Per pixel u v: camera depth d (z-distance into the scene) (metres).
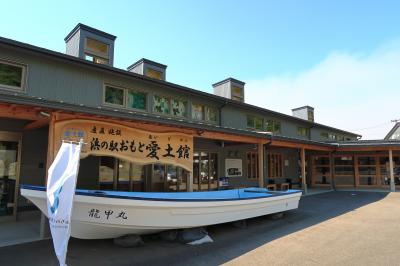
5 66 7.79
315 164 19.53
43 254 5.11
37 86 8.19
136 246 5.72
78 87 9.02
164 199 5.57
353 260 5.02
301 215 9.19
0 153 7.91
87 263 4.77
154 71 12.30
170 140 8.26
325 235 6.70
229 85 15.82
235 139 10.12
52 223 3.85
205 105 13.02
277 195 8.33
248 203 7.31
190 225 6.05
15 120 8.16
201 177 12.89
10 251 5.25
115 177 10.11
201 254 5.32
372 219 8.52
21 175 8.19
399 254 5.32
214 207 6.46
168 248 5.65
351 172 18.56
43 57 8.34
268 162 16.92
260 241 6.21
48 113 6.08
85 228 5.04
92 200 4.82
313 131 21.48
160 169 11.52
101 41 10.51
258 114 16.02
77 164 4.02
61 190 3.88
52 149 6.03
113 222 5.12
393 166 17.97
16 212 7.98
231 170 14.30
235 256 5.23
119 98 10.07
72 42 10.42
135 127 7.52
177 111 11.83
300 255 5.29
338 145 17.09
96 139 6.75
